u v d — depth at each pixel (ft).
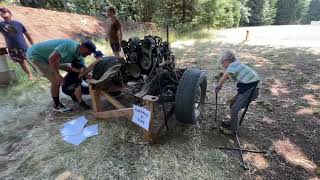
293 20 180.34
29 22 25.14
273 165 10.06
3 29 16.62
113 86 13.19
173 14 55.36
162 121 12.64
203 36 43.21
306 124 12.78
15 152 11.02
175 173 9.68
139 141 11.46
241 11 97.91
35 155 10.75
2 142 11.69
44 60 13.03
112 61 13.82
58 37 25.89
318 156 10.55
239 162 10.21
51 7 43.88
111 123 12.89
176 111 11.53
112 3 50.67
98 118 13.26
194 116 11.66
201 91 12.73
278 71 21.02
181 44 34.88
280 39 39.65
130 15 54.29
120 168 9.95
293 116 13.55
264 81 18.60
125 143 11.35
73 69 13.99
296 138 11.70
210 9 55.42
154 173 9.69
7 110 14.48
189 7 54.70
